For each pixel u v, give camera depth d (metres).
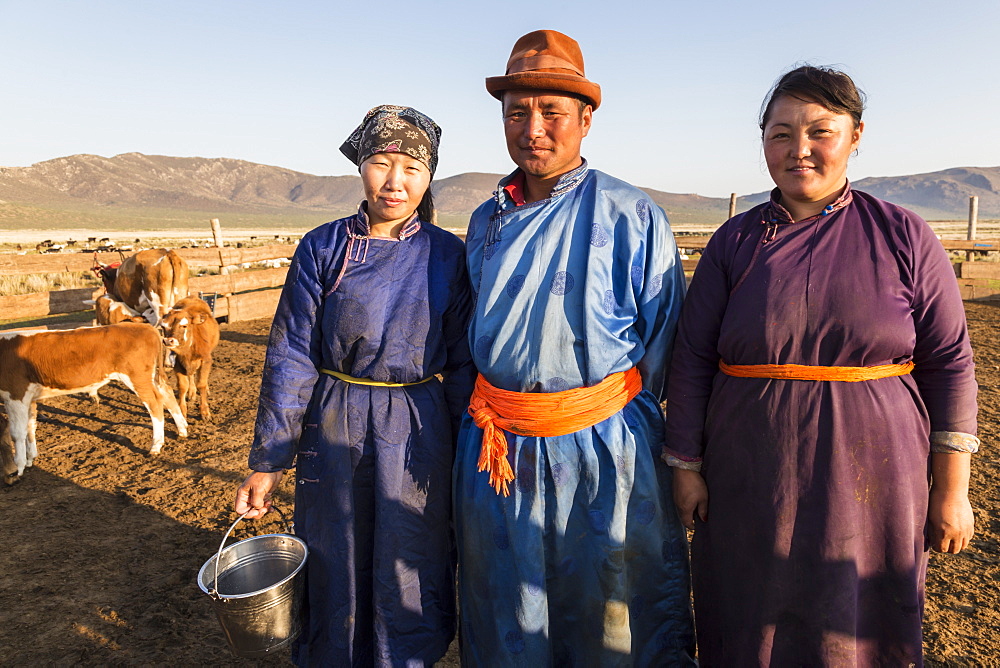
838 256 1.66
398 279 2.01
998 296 12.77
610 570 1.93
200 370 6.29
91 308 9.16
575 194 1.95
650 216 1.96
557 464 1.91
